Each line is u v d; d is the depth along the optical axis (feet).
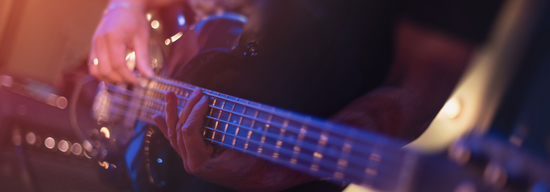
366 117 3.83
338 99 4.19
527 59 5.02
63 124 7.78
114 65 4.79
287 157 3.68
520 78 5.00
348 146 3.51
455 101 3.54
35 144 7.63
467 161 3.20
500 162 3.15
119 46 4.82
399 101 3.82
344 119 3.86
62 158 7.55
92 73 5.01
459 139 3.29
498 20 3.89
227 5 4.54
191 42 4.66
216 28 4.53
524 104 5.06
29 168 6.85
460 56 3.76
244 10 4.46
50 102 7.98
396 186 3.35
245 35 4.34
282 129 3.71
